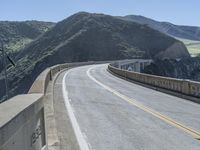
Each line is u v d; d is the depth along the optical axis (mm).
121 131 12891
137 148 10461
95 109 18250
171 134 12617
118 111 17828
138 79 38281
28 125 6254
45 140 8289
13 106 6051
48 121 13586
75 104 19844
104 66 89500
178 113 17828
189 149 10523
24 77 177375
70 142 10977
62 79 40625
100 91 28391
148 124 14430
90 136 11891
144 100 23203
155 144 11039
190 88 24609
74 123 14164
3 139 4570
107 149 10258
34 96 7672
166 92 29031
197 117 16781
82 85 33406
